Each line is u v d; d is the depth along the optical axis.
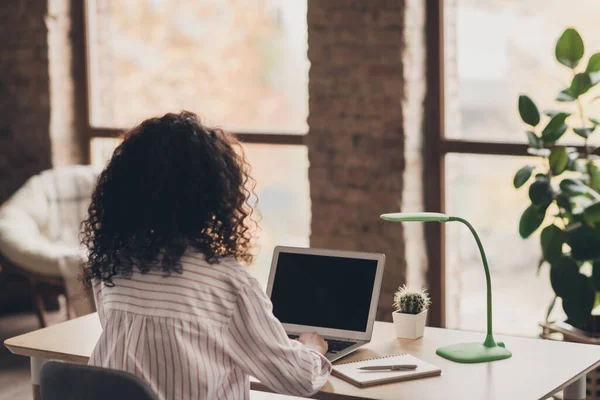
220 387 2.00
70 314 4.87
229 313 1.99
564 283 3.50
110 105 5.54
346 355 2.58
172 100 5.31
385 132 4.33
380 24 4.28
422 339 2.75
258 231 5.01
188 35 5.22
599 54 3.56
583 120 3.65
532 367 2.45
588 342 3.51
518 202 4.25
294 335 2.69
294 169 4.91
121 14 5.43
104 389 1.86
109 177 1.99
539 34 4.14
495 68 4.27
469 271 4.43
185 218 1.96
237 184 2.03
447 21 4.36
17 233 4.86
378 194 4.38
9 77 5.55
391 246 4.38
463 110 4.37
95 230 2.04
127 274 1.99
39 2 5.41
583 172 3.60
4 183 5.66
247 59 5.04
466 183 4.39
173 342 1.92
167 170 1.93
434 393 2.24
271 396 2.93
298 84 4.89
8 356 4.82
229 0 5.06
